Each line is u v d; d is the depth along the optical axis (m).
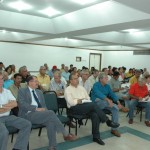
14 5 4.39
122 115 4.64
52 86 4.09
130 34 7.83
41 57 10.27
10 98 2.68
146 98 4.05
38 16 5.54
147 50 11.31
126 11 4.05
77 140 3.09
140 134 3.46
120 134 3.38
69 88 3.35
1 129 2.24
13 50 9.33
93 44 9.76
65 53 11.25
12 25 5.34
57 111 3.59
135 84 4.27
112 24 4.47
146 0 3.02
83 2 4.03
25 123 2.43
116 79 5.06
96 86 3.62
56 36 7.00
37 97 2.93
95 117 3.04
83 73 4.29
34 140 3.03
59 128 2.64
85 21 4.99
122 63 12.56
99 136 3.03
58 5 4.27
